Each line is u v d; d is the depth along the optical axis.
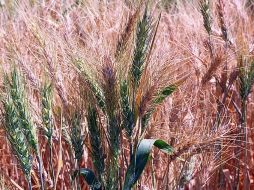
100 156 1.27
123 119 1.24
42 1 1.95
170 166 1.46
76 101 1.29
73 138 1.28
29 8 1.81
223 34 1.62
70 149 1.38
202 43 1.67
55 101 1.39
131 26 1.28
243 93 1.54
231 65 1.65
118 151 1.25
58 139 1.37
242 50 1.55
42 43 1.35
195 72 1.56
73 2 1.91
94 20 1.66
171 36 1.86
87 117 1.26
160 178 1.46
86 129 1.36
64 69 1.36
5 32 1.60
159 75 1.27
